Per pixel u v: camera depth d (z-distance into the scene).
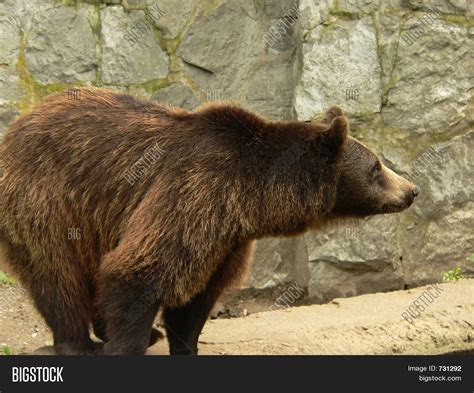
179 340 15.33
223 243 14.01
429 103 19.16
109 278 13.87
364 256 19.05
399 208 15.39
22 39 18.88
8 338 16.92
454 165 19.38
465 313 17.22
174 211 13.77
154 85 19.20
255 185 14.16
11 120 18.95
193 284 13.93
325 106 18.86
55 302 14.77
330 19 18.77
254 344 16.09
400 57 19.02
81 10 18.92
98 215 14.56
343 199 15.07
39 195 14.52
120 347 13.91
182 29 19.16
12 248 14.85
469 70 19.25
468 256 19.53
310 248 19.02
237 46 19.38
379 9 18.89
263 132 14.49
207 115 14.54
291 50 19.50
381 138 19.12
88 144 14.62
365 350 16.00
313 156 14.44
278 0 19.42
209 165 14.02
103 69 19.05
